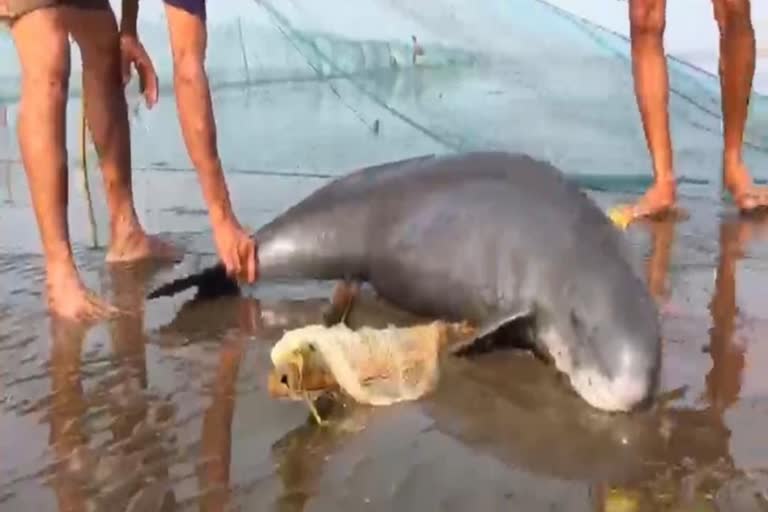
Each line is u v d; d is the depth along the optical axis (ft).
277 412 7.16
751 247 10.26
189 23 8.66
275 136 13.79
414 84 13.66
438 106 13.61
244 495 6.33
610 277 7.41
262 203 11.95
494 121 13.47
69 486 6.42
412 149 13.53
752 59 11.37
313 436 6.88
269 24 13.88
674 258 9.93
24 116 8.56
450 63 13.62
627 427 6.97
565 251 7.66
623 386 7.05
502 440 6.84
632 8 11.10
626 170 12.90
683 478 6.47
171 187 12.80
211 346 8.13
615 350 7.13
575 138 13.32
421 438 6.86
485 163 8.63
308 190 12.52
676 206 11.53
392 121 13.65
